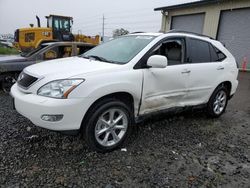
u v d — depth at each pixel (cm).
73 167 323
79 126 334
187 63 463
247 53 1608
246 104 734
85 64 383
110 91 349
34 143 380
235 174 333
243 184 312
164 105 436
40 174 304
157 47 418
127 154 366
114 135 373
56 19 1595
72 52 780
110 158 352
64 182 292
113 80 353
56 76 334
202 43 506
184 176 320
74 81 326
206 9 1823
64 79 327
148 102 406
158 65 382
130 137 423
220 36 1766
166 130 468
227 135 467
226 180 318
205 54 505
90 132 345
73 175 306
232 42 1692
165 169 333
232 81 566
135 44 430
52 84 326
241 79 1255
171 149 391
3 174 299
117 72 362
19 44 1566
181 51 457
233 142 436
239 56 1659
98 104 347
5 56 739
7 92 693
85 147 374
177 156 370
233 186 306
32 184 285
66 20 1633
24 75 371
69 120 324
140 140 415
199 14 1906
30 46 1495
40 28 1466
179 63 451
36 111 322
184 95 464
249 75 1414
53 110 314
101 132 358
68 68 361
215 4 1748
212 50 525
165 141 418
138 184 298
